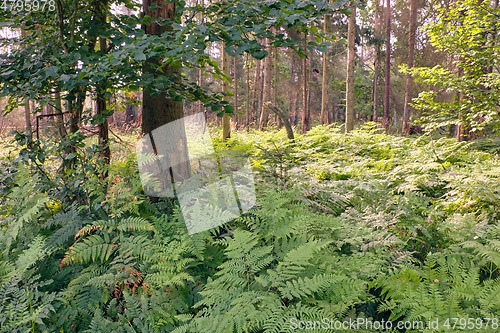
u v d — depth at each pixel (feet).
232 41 8.87
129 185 9.86
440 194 13.76
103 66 9.15
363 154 23.94
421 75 22.44
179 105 12.20
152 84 10.60
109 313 7.66
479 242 8.93
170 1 10.96
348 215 11.19
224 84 30.01
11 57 10.68
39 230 9.64
